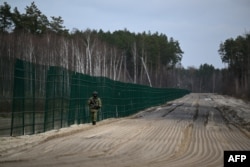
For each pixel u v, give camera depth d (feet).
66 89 88.79
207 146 67.72
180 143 70.08
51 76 80.18
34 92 73.15
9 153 53.42
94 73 307.17
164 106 222.69
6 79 73.97
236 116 160.15
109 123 108.58
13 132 67.31
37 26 289.33
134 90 159.74
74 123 94.48
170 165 49.78
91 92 107.34
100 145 64.13
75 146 61.82
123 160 51.98
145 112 168.55
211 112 181.98
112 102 126.82
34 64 73.20
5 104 72.23
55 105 82.74
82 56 278.87
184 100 325.01
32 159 49.65
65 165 46.93
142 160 52.65
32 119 72.69
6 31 255.70
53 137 71.20
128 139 72.95
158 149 62.44
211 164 51.13
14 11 275.59
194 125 111.34
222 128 105.19
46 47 250.37
